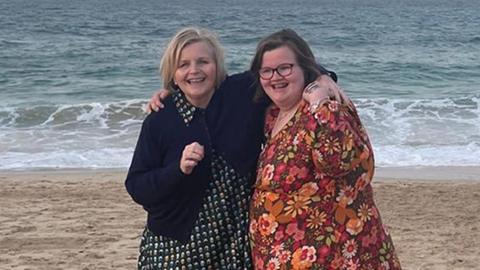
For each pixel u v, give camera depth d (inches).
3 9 3878.0
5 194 397.7
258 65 136.3
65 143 566.9
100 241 301.9
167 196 135.8
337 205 131.4
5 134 596.4
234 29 2281.0
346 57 1379.2
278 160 132.0
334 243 131.3
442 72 1159.0
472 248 300.0
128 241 303.0
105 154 534.3
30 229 319.0
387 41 1835.6
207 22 2701.8
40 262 273.0
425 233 323.6
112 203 376.5
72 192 406.3
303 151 130.0
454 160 534.9
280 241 132.6
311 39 1844.2
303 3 6501.0
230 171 137.6
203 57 136.4
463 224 342.3
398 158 538.0
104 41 1678.2
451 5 6102.4
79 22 2511.1
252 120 138.9
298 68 133.3
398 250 294.4
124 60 1254.9
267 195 133.7
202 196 136.9
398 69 1181.7
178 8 4515.3
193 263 137.7
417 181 460.1
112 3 5836.6
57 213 350.9
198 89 136.5
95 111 666.8
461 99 733.9
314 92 130.8
